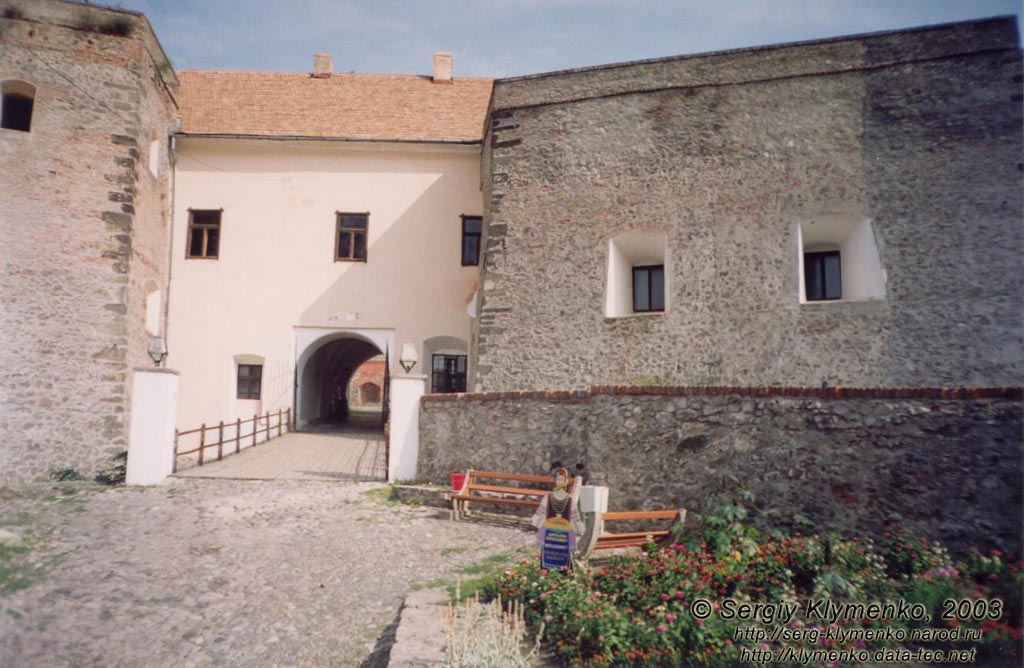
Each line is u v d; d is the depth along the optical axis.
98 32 15.23
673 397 8.28
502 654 4.89
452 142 19.56
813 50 13.31
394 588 7.16
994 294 11.69
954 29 12.55
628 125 14.42
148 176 16.44
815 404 7.36
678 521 7.48
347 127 20.31
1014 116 12.09
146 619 6.44
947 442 6.69
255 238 19.45
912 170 12.43
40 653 5.70
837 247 13.59
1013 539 6.27
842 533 6.93
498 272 14.91
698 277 13.33
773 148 13.30
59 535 8.84
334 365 25.41
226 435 18.62
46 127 14.57
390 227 19.66
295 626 6.36
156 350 12.73
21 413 13.59
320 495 11.20
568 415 9.75
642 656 4.84
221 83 21.17
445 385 20.45
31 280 14.05
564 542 6.62
